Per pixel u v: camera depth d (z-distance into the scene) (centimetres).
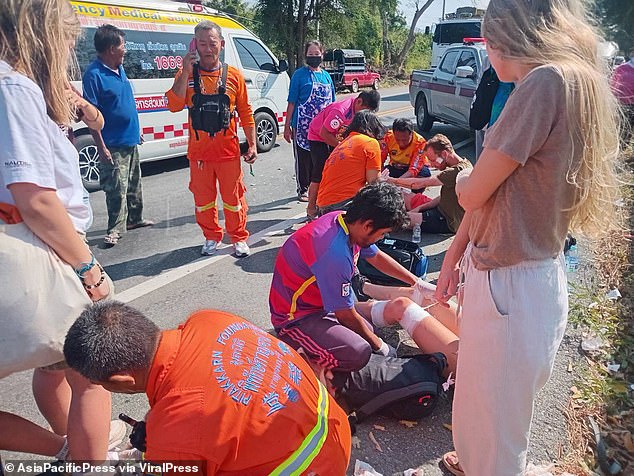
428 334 295
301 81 618
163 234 555
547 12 160
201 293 418
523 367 178
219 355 174
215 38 432
